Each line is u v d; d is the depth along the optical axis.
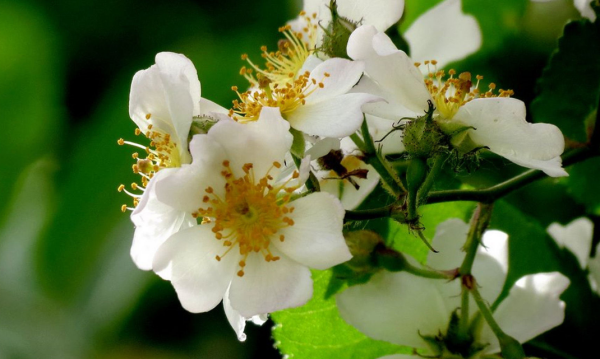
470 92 0.35
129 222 0.42
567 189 0.40
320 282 0.38
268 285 0.34
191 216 0.35
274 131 0.34
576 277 0.38
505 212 0.39
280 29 0.37
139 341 0.42
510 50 0.41
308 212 0.34
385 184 0.35
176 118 0.34
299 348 0.38
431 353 0.36
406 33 0.40
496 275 0.36
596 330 0.38
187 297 0.34
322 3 0.37
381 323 0.36
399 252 0.35
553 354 0.38
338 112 0.34
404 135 0.34
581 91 0.39
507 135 0.34
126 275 0.42
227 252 0.34
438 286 0.36
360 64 0.34
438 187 0.38
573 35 0.39
